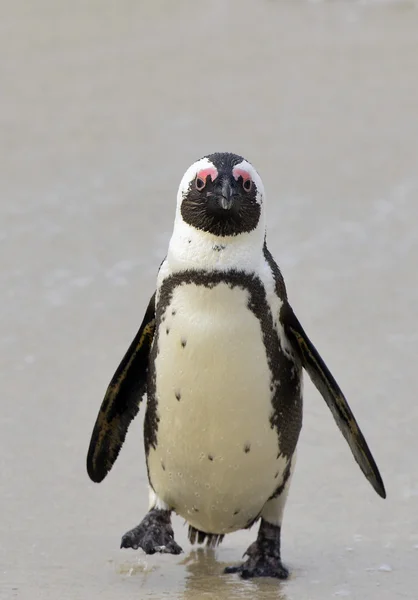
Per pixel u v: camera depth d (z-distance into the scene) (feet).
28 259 132.57
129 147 169.99
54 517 80.28
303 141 173.06
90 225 142.10
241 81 202.80
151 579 71.67
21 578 70.33
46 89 197.06
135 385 76.38
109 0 255.09
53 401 100.07
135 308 121.08
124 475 88.12
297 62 213.87
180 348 68.85
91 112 185.68
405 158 165.89
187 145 170.60
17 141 172.55
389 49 220.84
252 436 70.69
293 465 74.90
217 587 70.59
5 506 81.51
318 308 121.19
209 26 237.25
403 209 147.84
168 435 71.41
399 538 78.54
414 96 194.08
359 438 72.69
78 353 110.52
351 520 81.51
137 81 202.08
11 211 146.20
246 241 69.15
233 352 68.44
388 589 70.08
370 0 253.65
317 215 146.41
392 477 87.97
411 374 106.52
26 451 90.58
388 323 117.80
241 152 167.94
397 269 131.13
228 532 77.36
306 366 74.23
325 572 73.15
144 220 143.54
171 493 74.18
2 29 232.32
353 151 168.86
